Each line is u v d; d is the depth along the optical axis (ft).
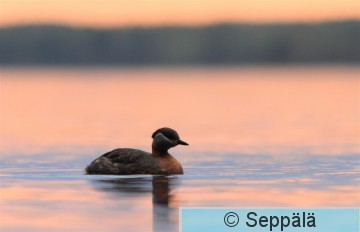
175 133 93.61
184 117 204.03
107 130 168.66
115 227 65.05
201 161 109.09
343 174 94.99
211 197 78.02
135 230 64.18
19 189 82.79
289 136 151.64
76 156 117.39
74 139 148.15
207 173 95.55
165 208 72.54
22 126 181.47
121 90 332.39
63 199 77.00
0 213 70.49
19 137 153.17
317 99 271.90
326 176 93.20
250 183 87.10
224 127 174.19
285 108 234.17
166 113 217.77
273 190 82.23
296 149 127.03
